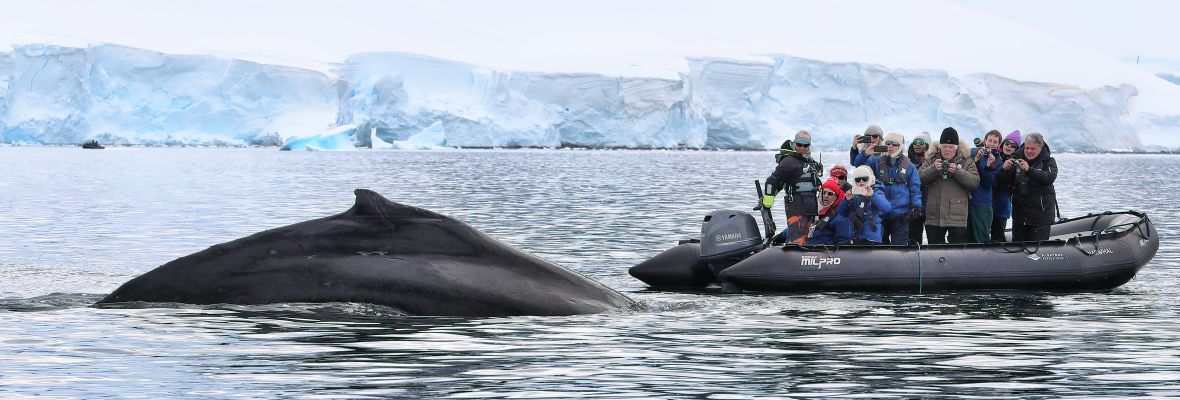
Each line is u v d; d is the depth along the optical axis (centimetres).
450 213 3653
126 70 13975
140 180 6066
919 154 2006
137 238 2661
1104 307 1578
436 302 1348
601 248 2509
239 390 975
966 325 1399
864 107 15312
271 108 14262
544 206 4088
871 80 15225
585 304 1430
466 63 15712
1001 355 1182
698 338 1270
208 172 7288
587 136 14375
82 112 13600
